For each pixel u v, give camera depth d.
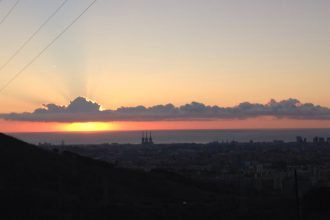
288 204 30.80
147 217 30.66
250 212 30.55
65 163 48.28
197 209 32.31
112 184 44.22
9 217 28.20
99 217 29.88
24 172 40.97
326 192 28.38
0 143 47.91
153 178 52.59
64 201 32.44
